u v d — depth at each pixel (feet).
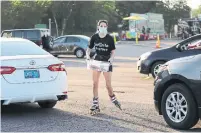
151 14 203.82
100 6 226.38
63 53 89.66
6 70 27.50
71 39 88.99
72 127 25.66
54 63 29.30
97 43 29.32
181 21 193.77
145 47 132.26
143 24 198.80
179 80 24.98
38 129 25.12
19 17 181.88
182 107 24.76
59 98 29.53
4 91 27.40
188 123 24.35
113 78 52.39
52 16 215.31
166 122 25.75
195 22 186.50
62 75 29.63
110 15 240.73
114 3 270.67
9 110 31.53
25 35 87.56
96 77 29.53
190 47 44.45
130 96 37.86
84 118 28.30
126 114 29.53
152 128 25.34
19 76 27.94
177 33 199.93
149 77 52.85
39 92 28.45
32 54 30.42
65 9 209.77
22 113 30.25
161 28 212.84
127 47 132.16
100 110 30.94
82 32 222.28
